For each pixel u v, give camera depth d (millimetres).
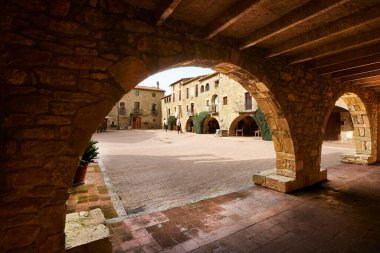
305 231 2855
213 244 2559
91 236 2203
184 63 2939
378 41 3264
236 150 10898
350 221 3123
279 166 4777
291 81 4238
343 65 4297
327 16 2596
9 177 1833
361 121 7223
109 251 2209
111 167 6887
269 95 4055
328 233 2801
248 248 2482
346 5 2350
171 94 33125
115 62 2295
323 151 10359
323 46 3500
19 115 1869
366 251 2418
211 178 5562
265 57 3723
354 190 4473
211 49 3025
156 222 3084
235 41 3320
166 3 2154
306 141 4641
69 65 2070
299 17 2410
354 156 7207
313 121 4754
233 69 3576
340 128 14312
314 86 4742
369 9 2371
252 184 4961
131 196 4238
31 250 1901
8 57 1835
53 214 1991
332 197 4074
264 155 9188
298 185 4508
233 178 5547
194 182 5203
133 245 2527
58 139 2018
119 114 35156
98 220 2541
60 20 2039
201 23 2834
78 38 2113
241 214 3352
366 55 3549
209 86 23094
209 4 2393
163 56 2602
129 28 2389
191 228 2924
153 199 4074
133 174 5988
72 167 2078
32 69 1920
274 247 2504
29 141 1902
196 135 21391
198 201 3891
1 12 1815
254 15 2602
